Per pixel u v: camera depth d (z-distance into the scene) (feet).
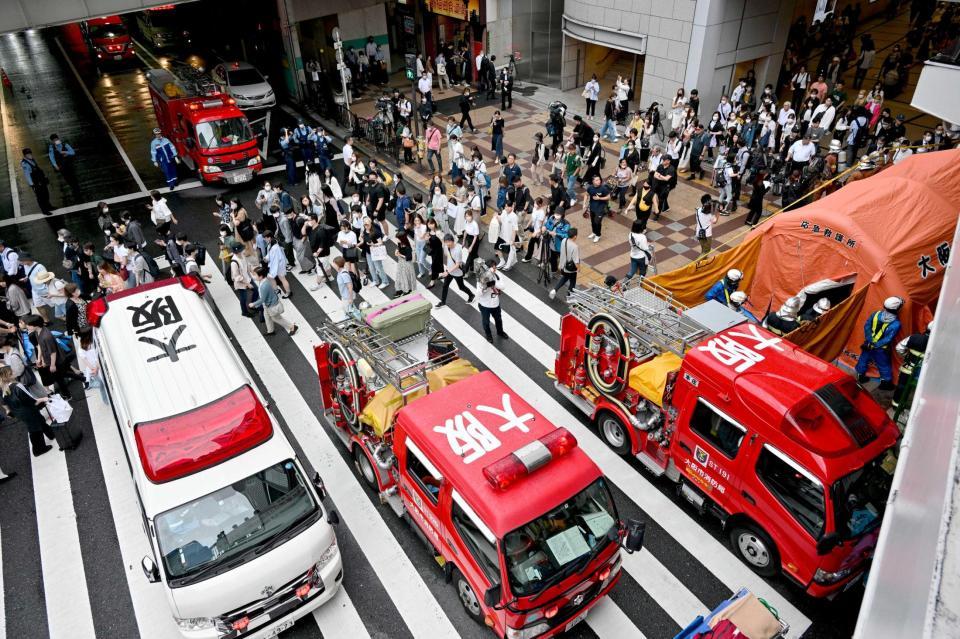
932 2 84.07
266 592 23.95
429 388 30.25
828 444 24.21
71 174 68.13
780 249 40.60
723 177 55.77
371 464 30.17
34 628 26.53
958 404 9.14
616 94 73.61
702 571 27.78
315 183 57.16
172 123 70.54
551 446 23.50
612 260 50.70
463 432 25.31
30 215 63.05
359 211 51.39
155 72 78.23
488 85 87.97
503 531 21.80
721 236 53.62
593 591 23.91
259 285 42.24
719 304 33.47
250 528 25.05
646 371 30.58
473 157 57.82
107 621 26.73
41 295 44.65
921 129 68.33
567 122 79.00
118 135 82.89
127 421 28.71
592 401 34.45
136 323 32.91
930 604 5.83
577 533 22.93
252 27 102.12
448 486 23.99
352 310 37.11
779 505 25.09
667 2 68.23
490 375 28.71
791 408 24.41
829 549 22.94
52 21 52.60
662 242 52.95
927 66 34.71
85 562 29.27
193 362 30.78
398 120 75.10
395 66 104.47
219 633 23.56
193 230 59.26
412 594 27.35
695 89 67.41
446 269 44.83
